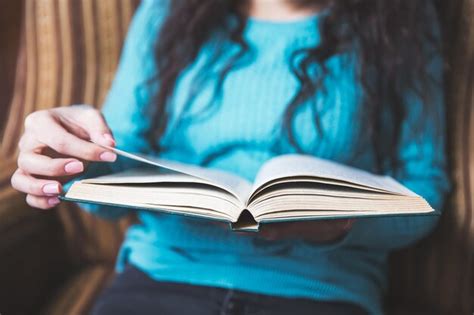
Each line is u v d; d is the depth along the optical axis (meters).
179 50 0.84
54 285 0.91
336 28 0.81
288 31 0.82
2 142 0.97
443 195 0.80
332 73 0.79
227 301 0.73
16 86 0.98
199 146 0.81
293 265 0.75
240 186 0.62
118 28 0.96
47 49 0.96
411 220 0.76
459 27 0.86
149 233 0.81
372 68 0.80
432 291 0.87
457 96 0.86
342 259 0.77
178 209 0.57
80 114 0.66
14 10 1.06
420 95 0.81
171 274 0.77
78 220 0.93
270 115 0.78
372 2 0.81
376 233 0.76
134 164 0.75
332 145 0.78
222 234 0.77
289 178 0.59
